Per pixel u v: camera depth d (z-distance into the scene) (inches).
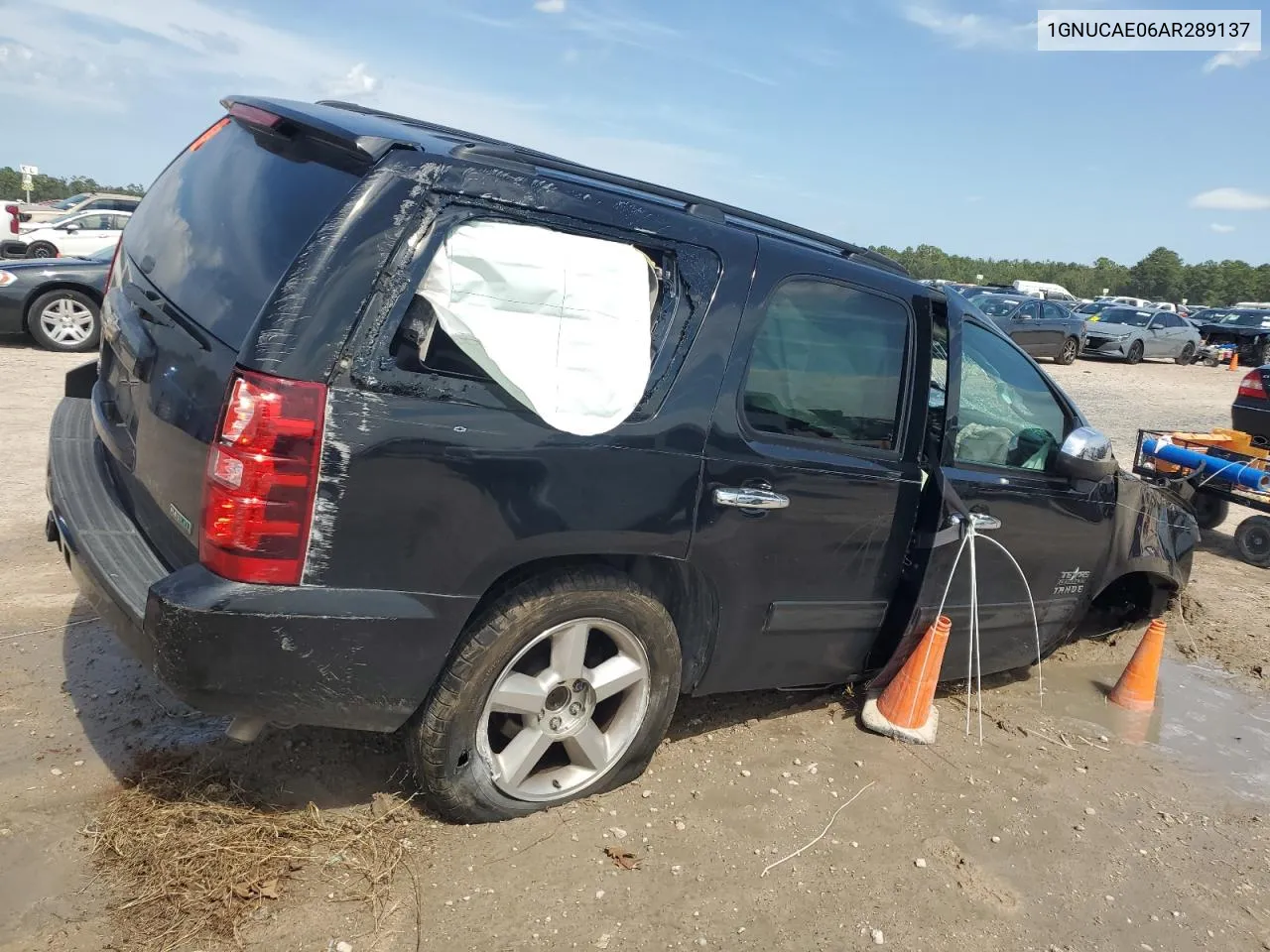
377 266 95.9
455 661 107.3
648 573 123.3
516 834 116.2
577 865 112.5
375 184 97.2
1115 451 456.1
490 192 102.8
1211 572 293.9
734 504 122.8
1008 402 165.3
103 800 111.6
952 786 145.6
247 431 92.2
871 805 136.6
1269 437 353.1
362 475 95.9
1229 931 119.9
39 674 139.5
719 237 121.2
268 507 92.8
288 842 107.7
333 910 99.4
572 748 122.2
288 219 101.7
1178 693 198.7
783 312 127.6
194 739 125.9
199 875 101.2
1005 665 180.7
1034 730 171.5
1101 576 190.4
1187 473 329.1
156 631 93.4
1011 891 122.1
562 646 115.4
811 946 106.1
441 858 110.0
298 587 95.4
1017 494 161.9
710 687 137.8
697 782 135.3
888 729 156.8
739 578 129.1
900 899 116.6
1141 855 134.6
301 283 94.0
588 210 110.0
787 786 137.9
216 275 106.2
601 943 101.0
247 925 95.9
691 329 117.8
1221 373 1064.2
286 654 95.4
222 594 92.9
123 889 98.3
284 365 92.6
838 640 147.6
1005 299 988.6
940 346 149.8
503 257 102.4
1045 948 112.0
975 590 160.7
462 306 100.2
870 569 144.6
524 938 100.0
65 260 438.6
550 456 106.0
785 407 129.3
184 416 101.9
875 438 141.9
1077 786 151.9
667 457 115.3
